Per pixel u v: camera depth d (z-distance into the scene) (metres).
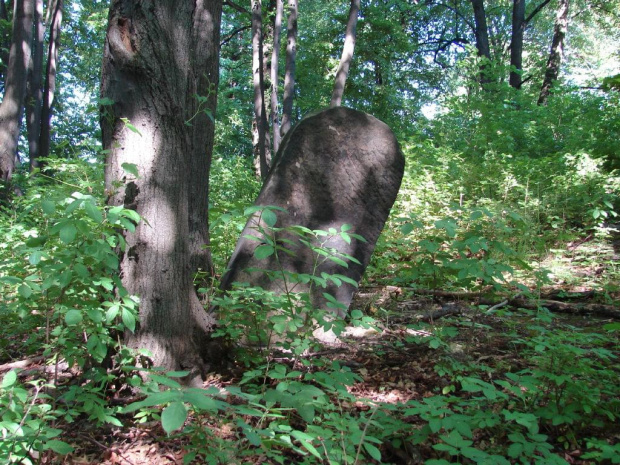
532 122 12.44
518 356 3.71
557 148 12.12
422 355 3.85
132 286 3.22
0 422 2.00
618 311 4.80
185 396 1.39
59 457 2.55
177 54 3.33
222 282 4.45
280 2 14.79
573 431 2.68
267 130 15.78
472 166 9.74
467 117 13.41
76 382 3.27
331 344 4.16
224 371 3.53
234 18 22.53
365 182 4.67
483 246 3.11
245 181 12.17
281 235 4.44
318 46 21.41
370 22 21.39
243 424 1.73
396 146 4.75
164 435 2.83
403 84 25.28
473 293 5.16
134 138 3.22
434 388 3.26
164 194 3.28
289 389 2.07
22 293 2.47
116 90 3.23
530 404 2.84
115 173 3.25
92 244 2.54
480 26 20.25
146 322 3.23
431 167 9.48
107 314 2.54
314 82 21.72
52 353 3.19
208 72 4.96
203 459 2.56
